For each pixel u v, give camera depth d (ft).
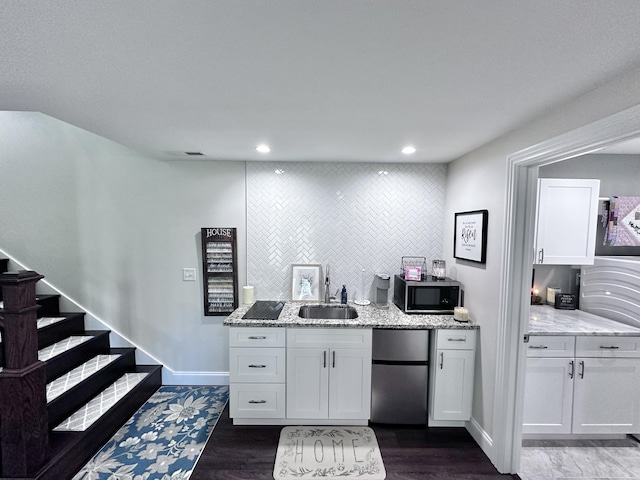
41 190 9.93
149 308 10.23
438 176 10.05
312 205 10.07
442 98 4.94
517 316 6.65
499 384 6.89
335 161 9.86
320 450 7.47
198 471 6.79
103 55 3.71
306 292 10.08
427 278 9.45
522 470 7.03
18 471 5.61
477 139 7.19
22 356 5.59
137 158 9.91
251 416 8.25
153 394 9.82
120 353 9.82
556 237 8.53
